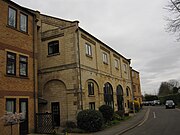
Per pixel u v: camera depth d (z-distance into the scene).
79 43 20.14
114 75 28.66
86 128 16.58
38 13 21.33
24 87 15.59
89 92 21.17
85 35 21.70
